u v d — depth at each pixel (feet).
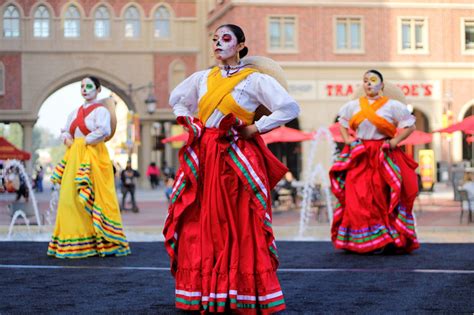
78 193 32.71
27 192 81.20
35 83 151.74
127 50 152.97
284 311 19.83
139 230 52.90
